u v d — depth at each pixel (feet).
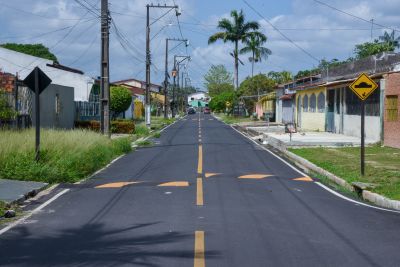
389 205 38.52
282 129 143.84
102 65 87.15
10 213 33.55
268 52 229.86
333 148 83.15
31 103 88.28
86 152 59.72
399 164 61.05
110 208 36.47
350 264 23.07
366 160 65.46
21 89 84.53
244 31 226.58
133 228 30.14
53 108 103.14
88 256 24.34
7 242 27.09
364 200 42.14
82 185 47.85
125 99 169.78
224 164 64.34
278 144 93.66
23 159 50.26
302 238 27.73
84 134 71.41
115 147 76.69
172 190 44.27
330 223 31.73
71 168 52.31
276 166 63.16
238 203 38.19
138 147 92.27
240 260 23.56
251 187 46.16
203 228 29.91
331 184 49.93
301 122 155.43
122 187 46.39
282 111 192.95
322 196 42.45
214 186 46.50
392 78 82.02
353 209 36.83
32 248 25.86
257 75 252.42
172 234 28.55
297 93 162.40
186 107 482.69
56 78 146.00
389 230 30.04
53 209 36.27
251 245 26.20
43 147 53.72
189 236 28.07
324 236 28.27
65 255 24.56
